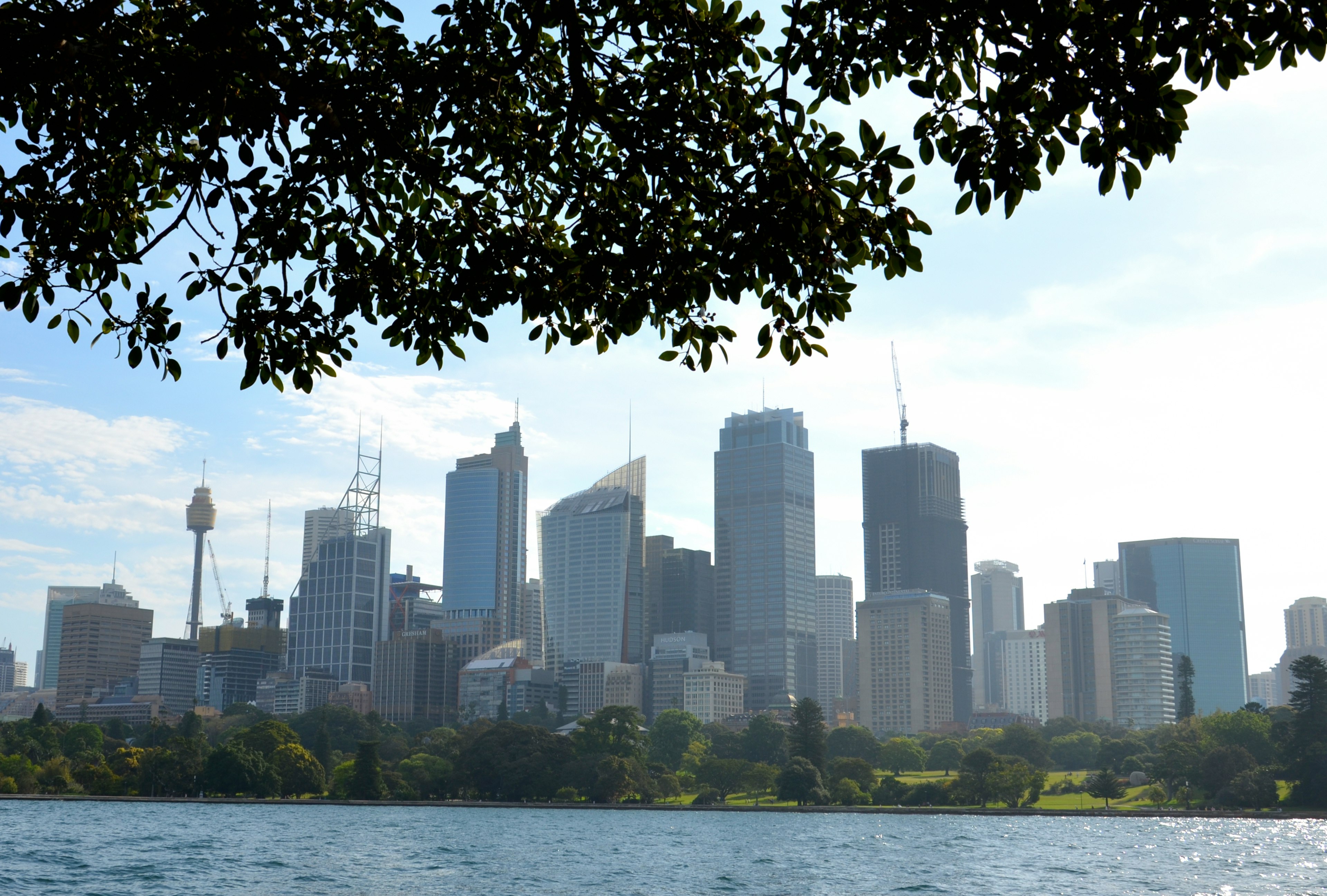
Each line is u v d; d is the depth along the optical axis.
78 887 105.50
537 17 17.42
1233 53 15.53
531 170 19.22
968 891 111.69
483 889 108.88
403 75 17.72
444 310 19.94
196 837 168.12
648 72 18.62
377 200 19.05
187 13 17.50
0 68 15.82
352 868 126.44
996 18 16.08
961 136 17.00
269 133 16.92
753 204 17.81
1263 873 131.38
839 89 17.84
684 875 123.50
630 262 18.80
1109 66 15.82
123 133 18.14
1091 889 114.62
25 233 18.42
